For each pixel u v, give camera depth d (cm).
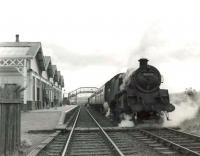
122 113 2062
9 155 981
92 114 4144
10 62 3300
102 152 1068
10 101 995
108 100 2742
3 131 944
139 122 1956
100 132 1723
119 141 1336
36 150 1033
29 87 3725
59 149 1159
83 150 1116
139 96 1920
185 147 1116
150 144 1233
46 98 5347
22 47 3738
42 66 4553
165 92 1948
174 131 1548
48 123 2155
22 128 1897
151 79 1920
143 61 1950
